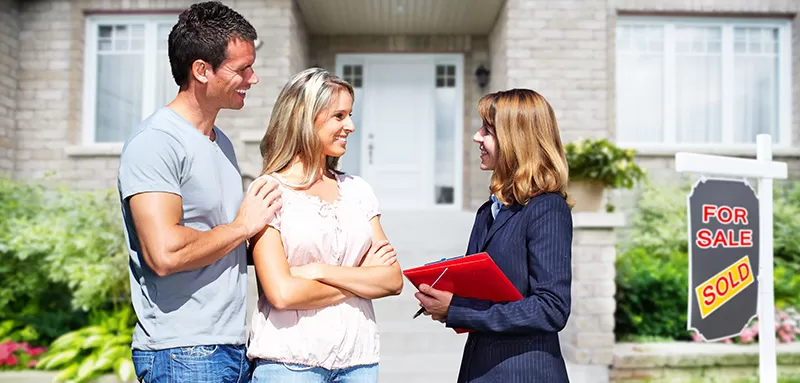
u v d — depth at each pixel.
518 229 1.82
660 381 4.38
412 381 4.09
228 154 2.00
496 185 1.90
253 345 1.85
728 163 2.89
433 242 5.95
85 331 4.64
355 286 1.86
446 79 8.78
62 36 7.30
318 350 1.80
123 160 1.72
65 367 4.46
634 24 7.56
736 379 4.45
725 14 7.49
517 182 1.83
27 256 5.26
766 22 7.57
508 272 1.81
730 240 3.08
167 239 1.63
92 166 7.18
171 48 1.79
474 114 8.55
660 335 5.03
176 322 1.73
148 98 7.45
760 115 7.64
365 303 1.95
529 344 1.80
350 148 8.75
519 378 1.77
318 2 7.44
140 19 7.43
